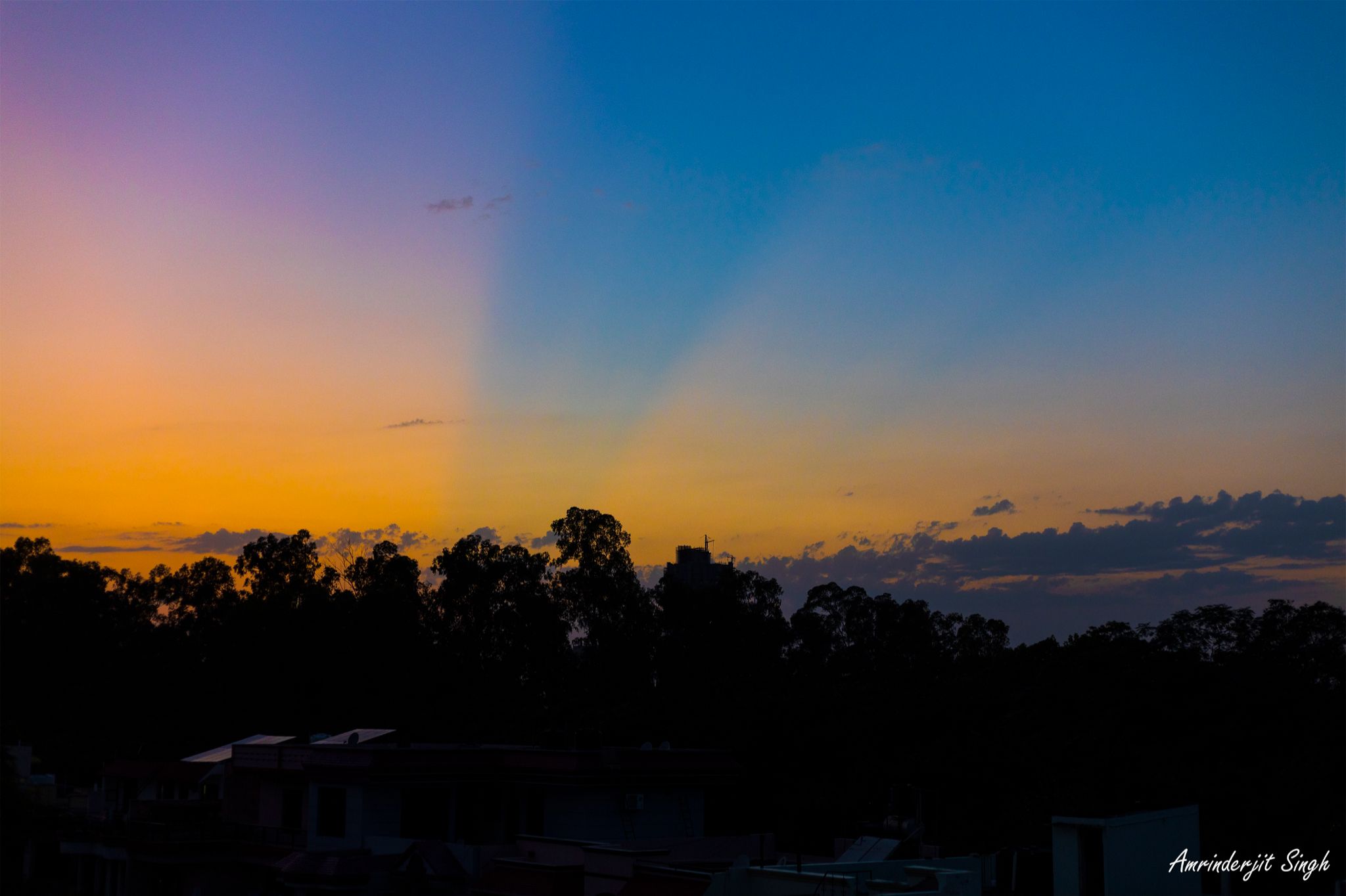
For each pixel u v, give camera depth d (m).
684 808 41.06
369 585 82.88
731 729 63.00
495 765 39.97
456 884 33.41
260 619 78.81
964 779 58.25
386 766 37.50
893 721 64.31
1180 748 55.81
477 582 85.06
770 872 27.70
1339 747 53.41
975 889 28.08
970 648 92.75
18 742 58.19
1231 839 48.31
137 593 86.00
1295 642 63.03
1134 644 62.19
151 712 77.25
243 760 43.84
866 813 58.34
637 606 88.06
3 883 28.70
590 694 82.75
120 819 42.69
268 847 40.09
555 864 31.66
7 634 77.31
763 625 89.50
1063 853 31.77
